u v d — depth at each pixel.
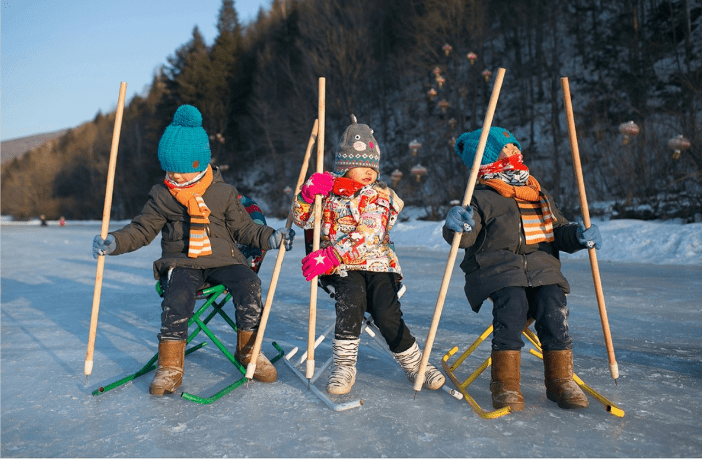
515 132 24.52
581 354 3.28
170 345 2.72
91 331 2.80
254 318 2.88
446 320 4.38
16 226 45.03
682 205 11.51
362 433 2.14
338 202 2.79
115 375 3.00
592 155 17.92
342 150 2.87
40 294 6.27
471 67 21.88
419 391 2.66
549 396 2.46
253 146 38.34
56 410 2.47
